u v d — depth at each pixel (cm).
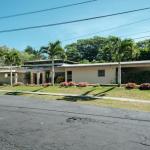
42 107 1734
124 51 3117
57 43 3716
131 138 885
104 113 1483
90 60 9456
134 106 1978
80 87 3209
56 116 1345
